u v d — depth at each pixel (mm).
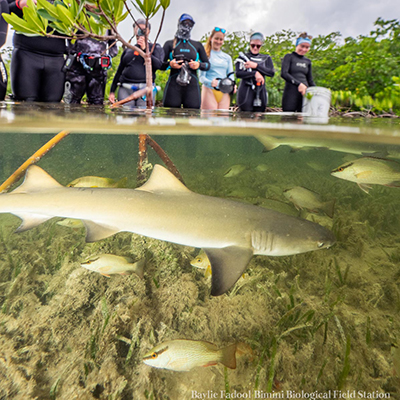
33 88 2896
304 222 1233
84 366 984
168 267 1475
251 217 1198
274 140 2895
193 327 1151
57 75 3002
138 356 1035
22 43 2729
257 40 3607
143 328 1145
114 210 1206
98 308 1194
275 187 3076
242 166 2982
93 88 3154
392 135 2137
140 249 1625
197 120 2084
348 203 2924
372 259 1795
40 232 2090
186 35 3295
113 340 1099
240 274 1039
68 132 2273
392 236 2131
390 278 1571
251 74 3674
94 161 7816
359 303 1348
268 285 1402
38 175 1287
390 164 1640
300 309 1270
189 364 868
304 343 1092
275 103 5617
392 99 3457
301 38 3588
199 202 1233
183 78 3283
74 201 1228
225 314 1200
